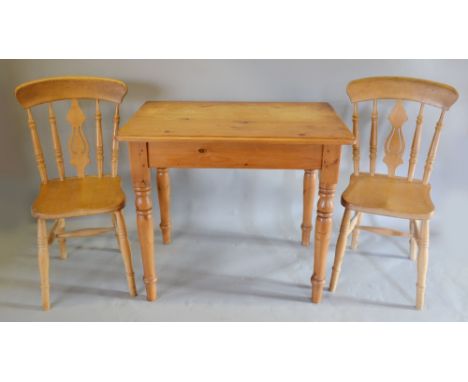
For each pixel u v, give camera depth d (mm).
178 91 2162
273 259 2180
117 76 2131
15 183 2320
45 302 1826
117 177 2049
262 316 1814
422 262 1771
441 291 1938
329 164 1610
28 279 2018
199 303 1885
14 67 2094
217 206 2428
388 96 1953
